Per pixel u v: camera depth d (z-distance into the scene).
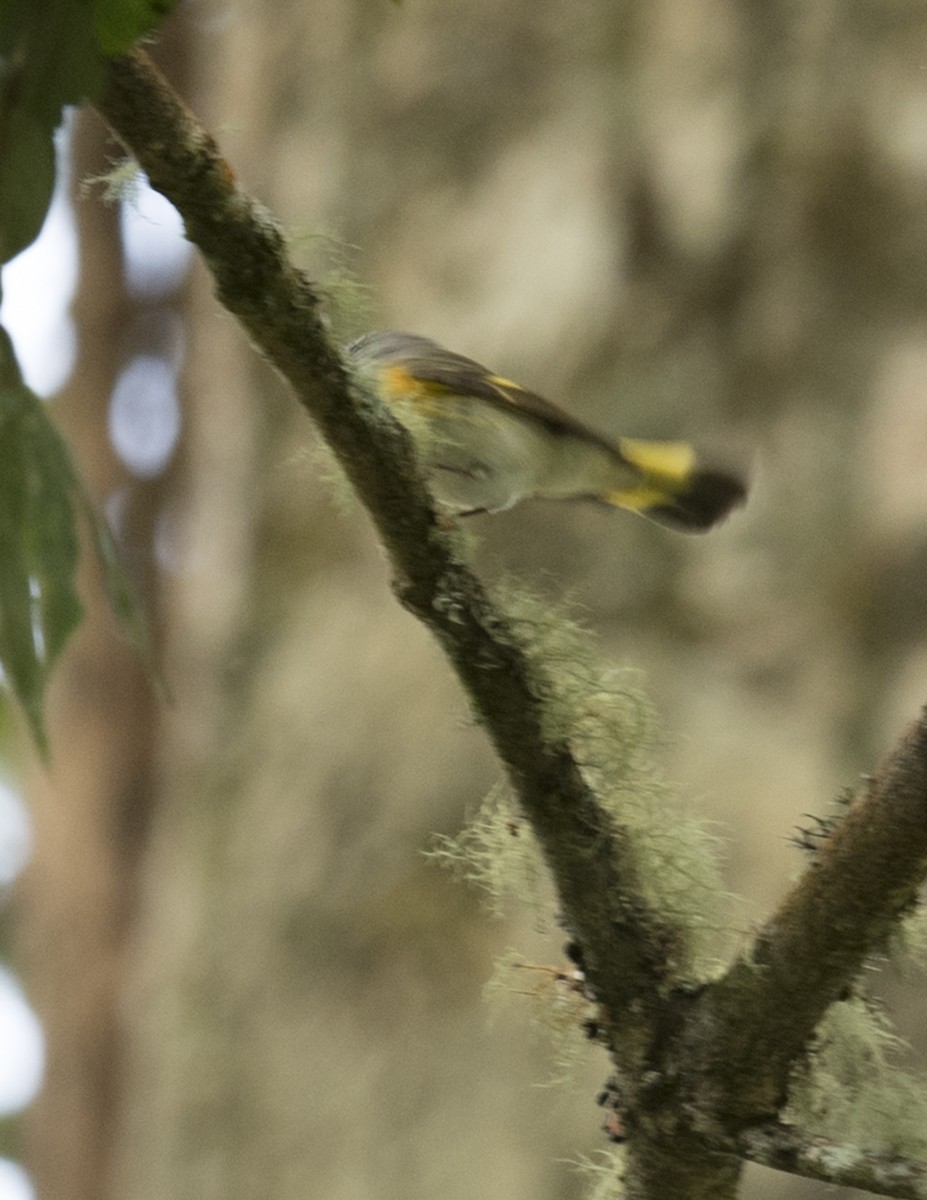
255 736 11.33
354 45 12.40
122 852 19.22
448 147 11.81
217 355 13.38
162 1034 11.05
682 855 4.09
